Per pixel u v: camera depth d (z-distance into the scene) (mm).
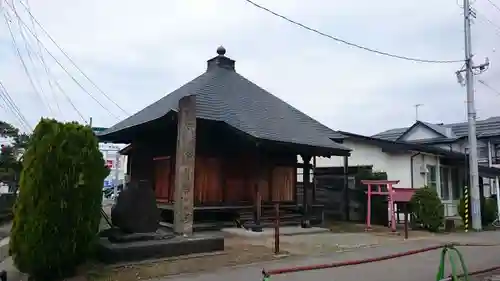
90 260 6719
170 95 14719
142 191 7805
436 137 28266
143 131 13672
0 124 18203
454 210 19938
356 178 16516
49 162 5918
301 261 7715
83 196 6133
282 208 13359
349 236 11617
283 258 7953
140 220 7621
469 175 17406
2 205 15555
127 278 6125
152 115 12617
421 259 8438
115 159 25547
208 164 12453
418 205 14328
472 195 16141
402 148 16531
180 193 8633
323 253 8680
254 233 10992
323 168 17469
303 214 13305
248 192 13039
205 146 12430
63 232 5926
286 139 11898
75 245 6008
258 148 12094
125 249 6867
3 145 18203
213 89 13875
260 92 15922
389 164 17219
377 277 6691
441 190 19000
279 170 14008
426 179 17219
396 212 14797
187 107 9156
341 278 6543
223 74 15750
